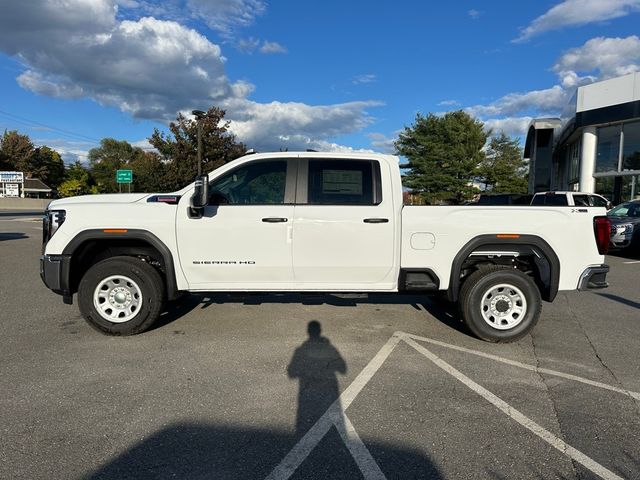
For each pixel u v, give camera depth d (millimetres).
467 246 5148
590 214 5203
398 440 3137
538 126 34500
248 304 6793
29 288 7855
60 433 3174
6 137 79562
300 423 3348
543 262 5301
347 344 5086
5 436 3127
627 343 5215
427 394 3846
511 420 3422
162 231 5094
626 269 10594
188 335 5324
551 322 6086
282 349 4895
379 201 5176
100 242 5336
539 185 35375
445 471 2801
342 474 2756
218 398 3727
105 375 4156
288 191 5199
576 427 3328
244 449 3006
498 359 4684
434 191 43500
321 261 5148
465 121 43812
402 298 7277
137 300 5215
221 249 5125
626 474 2783
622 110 18766
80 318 5984
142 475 2725
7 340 5098
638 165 19031
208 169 27453
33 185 77688
